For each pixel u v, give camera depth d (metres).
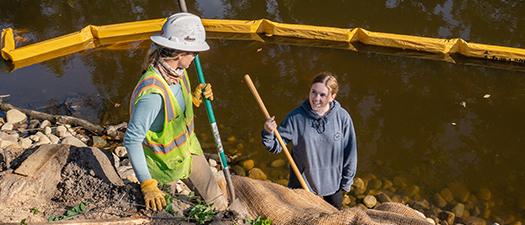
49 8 10.46
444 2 10.22
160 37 2.81
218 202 3.59
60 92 7.76
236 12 10.19
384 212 3.66
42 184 3.28
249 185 3.88
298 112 4.11
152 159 3.26
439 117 7.21
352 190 5.94
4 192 3.16
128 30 9.11
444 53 8.48
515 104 7.43
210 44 8.97
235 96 7.62
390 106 7.43
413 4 10.20
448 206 5.77
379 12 9.98
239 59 8.55
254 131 6.88
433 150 6.62
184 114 3.20
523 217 5.64
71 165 3.40
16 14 10.24
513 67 8.21
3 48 8.59
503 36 9.05
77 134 6.68
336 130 4.09
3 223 2.93
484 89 7.76
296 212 3.57
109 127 6.73
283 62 8.46
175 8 10.41
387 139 6.80
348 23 9.70
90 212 3.10
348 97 7.62
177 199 3.37
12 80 8.10
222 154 3.76
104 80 8.05
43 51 8.70
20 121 6.85
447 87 7.81
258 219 3.38
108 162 3.51
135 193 3.28
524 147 6.66
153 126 3.07
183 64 2.89
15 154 3.61
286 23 9.75
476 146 6.68
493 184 6.09
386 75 8.11
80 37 8.93
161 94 2.83
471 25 9.42
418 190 5.99
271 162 6.34
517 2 10.05
